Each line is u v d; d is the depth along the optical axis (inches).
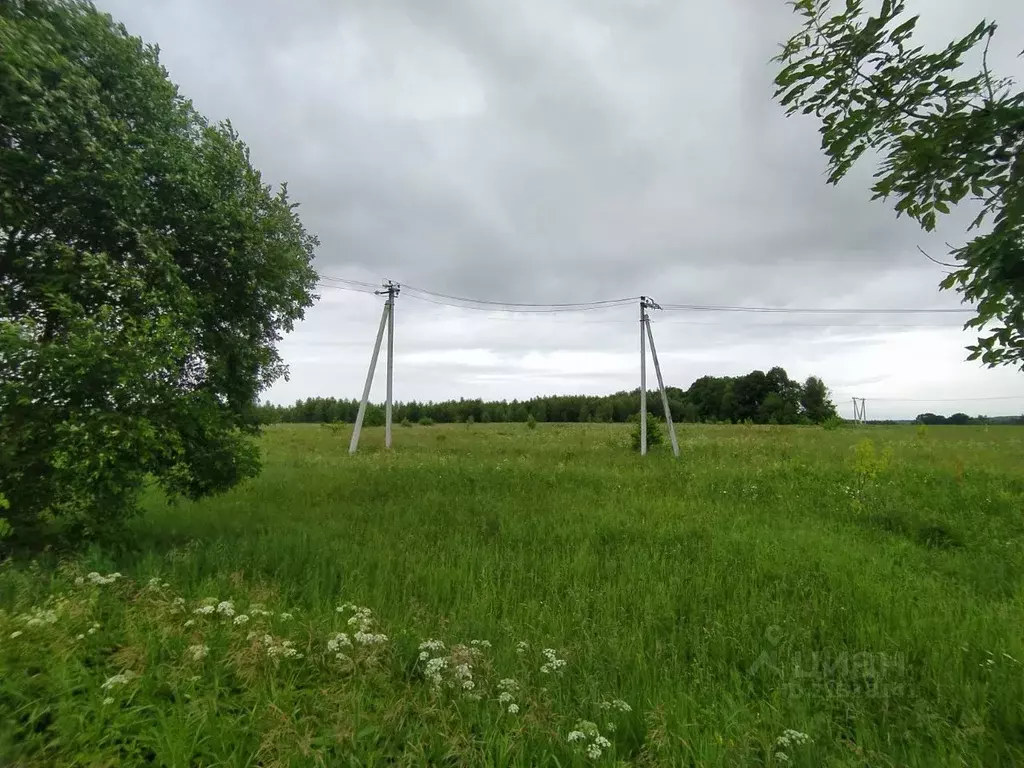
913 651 187.5
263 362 342.3
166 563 263.4
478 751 129.3
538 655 178.9
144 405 261.3
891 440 1263.5
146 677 149.7
